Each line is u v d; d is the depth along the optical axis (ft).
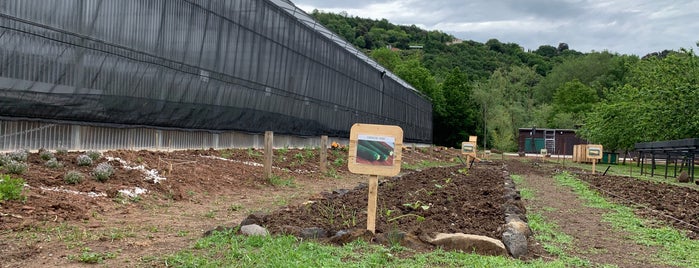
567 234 25.57
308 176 53.36
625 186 55.42
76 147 39.55
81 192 27.91
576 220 30.37
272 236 19.83
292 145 78.95
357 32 422.41
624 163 138.72
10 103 33.96
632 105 120.37
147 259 16.99
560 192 47.44
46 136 37.09
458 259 17.97
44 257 17.07
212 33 56.13
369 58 124.98
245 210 30.01
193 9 52.80
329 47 93.04
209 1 55.36
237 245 18.20
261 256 16.89
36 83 35.81
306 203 30.07
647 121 100.89
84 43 39.68
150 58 46.75
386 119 136.67
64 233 20.52
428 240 19.88
